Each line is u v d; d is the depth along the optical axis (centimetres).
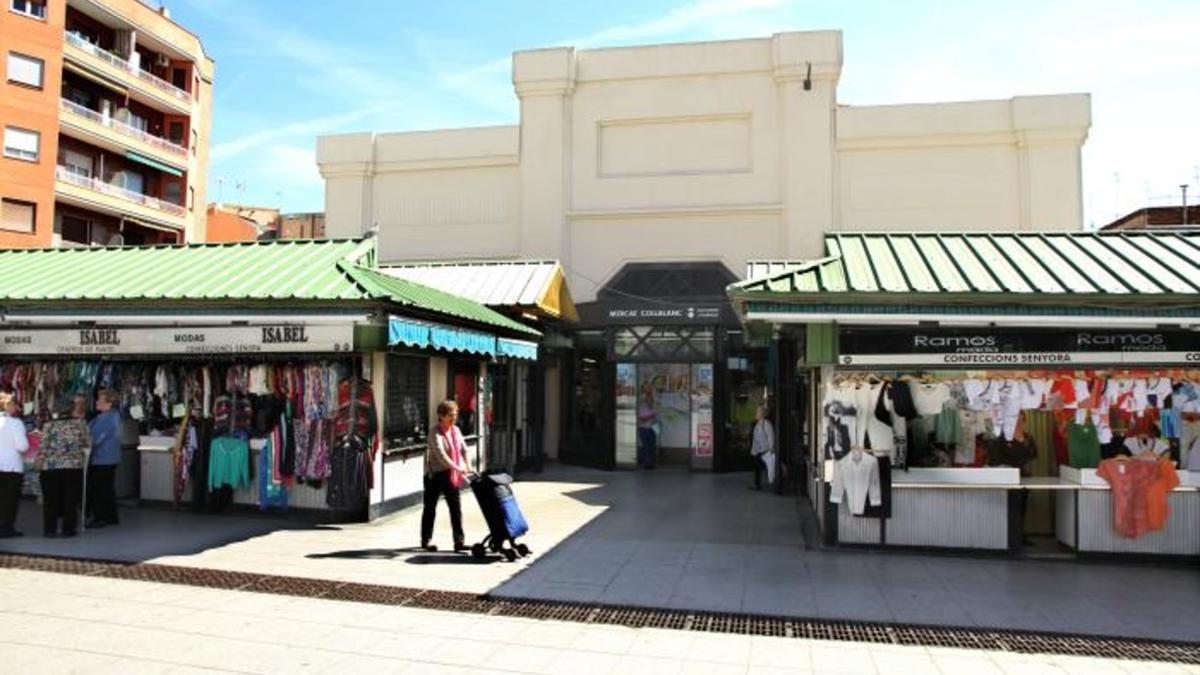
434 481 934
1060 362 905
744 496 1451
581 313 2023
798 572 844
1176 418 895
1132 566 875
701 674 554
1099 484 893
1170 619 686
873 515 932
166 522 1091
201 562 864
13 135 3500
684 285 2123
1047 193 2002
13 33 3512
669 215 2147
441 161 2284
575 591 766
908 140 2062
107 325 1108
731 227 2119
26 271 1266
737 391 1953
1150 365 897
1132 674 560
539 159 2205
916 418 954
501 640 622
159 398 1205
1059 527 957
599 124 2208
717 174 2133
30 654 575
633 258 2161
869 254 994
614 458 1931
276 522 1098
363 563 868
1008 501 909
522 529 900
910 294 856
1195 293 826
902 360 919
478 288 1755
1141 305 845
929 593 764
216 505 1156
